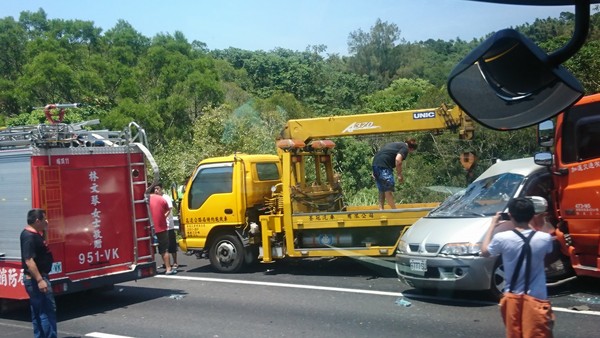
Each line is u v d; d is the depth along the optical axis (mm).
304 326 7594
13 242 8688
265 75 57844
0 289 8805
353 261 12266
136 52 40375
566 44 1690
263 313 8398
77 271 8977
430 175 16812
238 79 54688
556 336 6652
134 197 9906
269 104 34438
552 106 1684
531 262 4973
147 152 9852
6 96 33000
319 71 57281
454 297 8742
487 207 8875
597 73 16531
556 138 8828
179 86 33938
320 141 12398
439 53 62500
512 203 5184
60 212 8797
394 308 8281
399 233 10531
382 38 72875
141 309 9086
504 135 16656
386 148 11312
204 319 8250
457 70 1711
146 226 10031
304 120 11422
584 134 8453
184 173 20719
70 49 35969
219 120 21828
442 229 8602
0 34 38500
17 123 28328
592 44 16953
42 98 32188
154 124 31469
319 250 10992
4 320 8906
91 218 9234
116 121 30500
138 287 10875
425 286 8508
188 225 12211
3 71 38562
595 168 8266
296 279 10836
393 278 10516
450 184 16734
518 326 5020
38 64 31969
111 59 38906
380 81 66375
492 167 9969
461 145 17016
